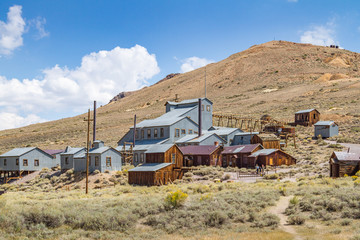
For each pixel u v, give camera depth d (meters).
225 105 166.25
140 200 31.22
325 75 192.50
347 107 117.75
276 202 28.92
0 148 130.00
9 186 64.88
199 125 78.88
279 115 122.88
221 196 32.06
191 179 54.09
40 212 23.41
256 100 165.38
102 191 46.47
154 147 59.50
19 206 27.28
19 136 159.25
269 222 22.73
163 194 38.84
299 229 21.25
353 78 180.62
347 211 23.14
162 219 24.16
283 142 80.06
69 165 69.88
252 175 52.91
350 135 82.12
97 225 23.08
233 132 81.56
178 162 58.44
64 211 25.41
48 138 140.00
